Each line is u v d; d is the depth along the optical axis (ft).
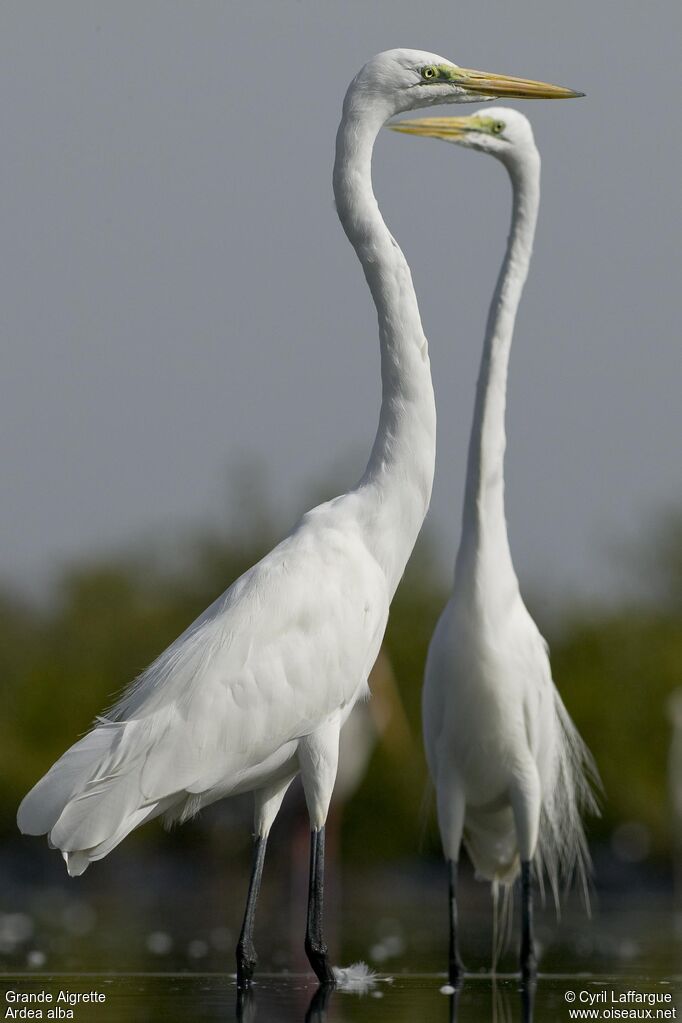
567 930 51.85
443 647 37.37
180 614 101.86
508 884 42.60
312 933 31.14
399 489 32.86
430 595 98.07
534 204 38.91
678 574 121.08
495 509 37.27
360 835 84.99
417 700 93.50
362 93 33.65
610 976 35.35
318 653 31.17
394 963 39.60
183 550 108.06
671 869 77.10
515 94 34.60
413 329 32.99
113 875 84.69
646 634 92.38
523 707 37.06
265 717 30.45
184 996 30.42
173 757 29.55
